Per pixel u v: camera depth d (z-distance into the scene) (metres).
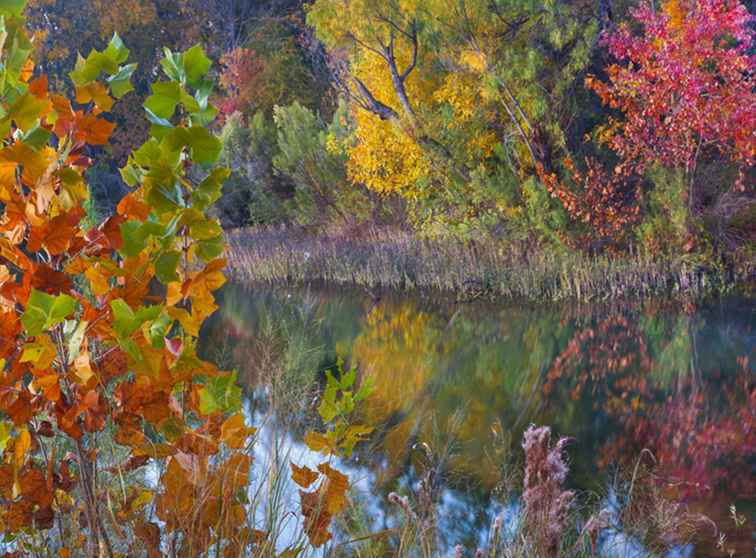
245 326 10.84
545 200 14.35
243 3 36.66
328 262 16.83
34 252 1.60
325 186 20.53
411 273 15.85
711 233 14.18
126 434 1.67
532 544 2.43
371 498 4.29
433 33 14.81
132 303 1.58
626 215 14.14
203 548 1.70
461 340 10.91
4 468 1.62
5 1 1.34
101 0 35.88
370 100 16.39
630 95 14.54
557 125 14.38
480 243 15.48
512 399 7.98
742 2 17.27
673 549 4.25
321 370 8.58
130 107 32.59
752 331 10.62
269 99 29.06
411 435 6.33
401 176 16.81
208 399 1.67
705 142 14.19
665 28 13.79
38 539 1.99
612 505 4.95
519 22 14.59
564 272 13.59
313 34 28.86
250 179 23.11
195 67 1.53
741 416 7.34
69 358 1.50
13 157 1.38
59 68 35.56
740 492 5.47
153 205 1.52
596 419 7.40
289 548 1.91
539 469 2.43
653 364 9.36
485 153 15.89
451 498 4.94
